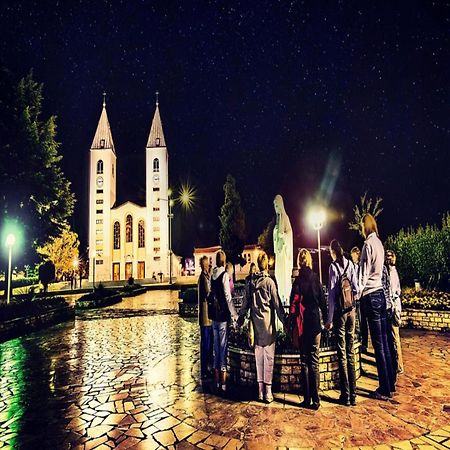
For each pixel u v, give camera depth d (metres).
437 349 8.27
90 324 15.23
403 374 6.47
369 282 5.54
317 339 5.10
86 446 4.30
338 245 5.66
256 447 4.09
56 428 4.84
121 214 70.44
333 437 4.24
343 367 5.19
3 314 12.57
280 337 6.44
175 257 69.69
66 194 28.53
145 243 69.25
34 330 13.55
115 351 9.55
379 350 5.45
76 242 59.19
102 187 71.12
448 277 13.85
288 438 4.25
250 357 6.04
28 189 24.58
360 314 7.97
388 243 15.94
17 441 4.50
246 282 5.72
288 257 8.33
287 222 8.42
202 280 6.81
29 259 26.36
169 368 7.61
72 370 7.77
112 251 69.44
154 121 74.19
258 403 5.32
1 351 9.99
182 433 4.50
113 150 75.00
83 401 5.83
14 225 23.73
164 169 71.44
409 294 12.26
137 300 28.77
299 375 5.73
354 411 4.93
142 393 6.07
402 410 4.94
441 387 5.80
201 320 6.70
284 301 8.18
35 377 7.31
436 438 4.19
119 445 4.28
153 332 12.52
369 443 4.10
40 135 27.00
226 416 4.93
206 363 6.64
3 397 6.12
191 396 5.79
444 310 10.73
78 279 60.09
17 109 24.75
